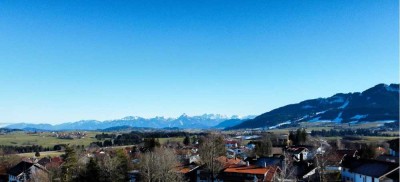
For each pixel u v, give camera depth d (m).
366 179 102.75
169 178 118.94
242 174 114.44
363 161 113.75
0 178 173.38
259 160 133.12
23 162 174.12
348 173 113.62
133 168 146.75
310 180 113.44
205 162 140.62
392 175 97.69
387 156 135.00
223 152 179.00
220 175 123.38
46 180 129.25
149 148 180.25
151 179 120.94
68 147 144.25
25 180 146.50
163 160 121.69
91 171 120.06
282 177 100.75
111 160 128.38
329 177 115.69
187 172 135.88
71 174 129.75
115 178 121.38
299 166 125.12
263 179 108.06
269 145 181.00
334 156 129.88
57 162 165.62
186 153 181.75
